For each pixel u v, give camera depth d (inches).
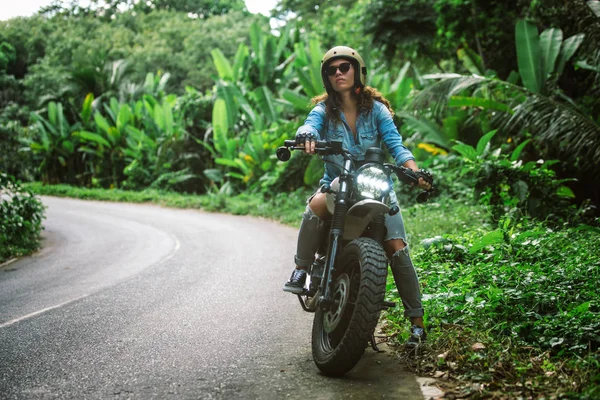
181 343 168.9
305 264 152.6
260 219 647.8
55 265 380.5
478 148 356.5
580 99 496.4
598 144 367.2
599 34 393.7
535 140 458.3
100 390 131.7
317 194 147.0
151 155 1068.5
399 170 136.9
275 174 764.6
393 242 144.1
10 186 479.5
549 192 340.8
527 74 464.8
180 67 1723.7
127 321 200.7
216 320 196.1
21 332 193.6
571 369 124.5
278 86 953.5
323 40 1173.1
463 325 159.8
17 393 132.0
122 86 1253.7
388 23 876.0
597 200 472.7
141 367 147.4
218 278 286.0
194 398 124.7
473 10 685.3
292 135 749.3
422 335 144.4
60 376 143.2
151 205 892.6
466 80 438.3
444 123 569.6
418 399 119.4
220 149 896.3
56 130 1216.8
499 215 339.9
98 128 1143.6
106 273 328.2
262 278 280.1
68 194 1071.6
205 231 536.4
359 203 129.7
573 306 162.6
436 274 214.1
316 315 145.2
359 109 149.4
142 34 2288.4
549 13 548.4
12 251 438.6
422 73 1001.5
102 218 694.5
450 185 531.2
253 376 137.7
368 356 149.6
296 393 125.7
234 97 914.1
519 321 156.3
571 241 254.5
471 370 129.4
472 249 231.1
